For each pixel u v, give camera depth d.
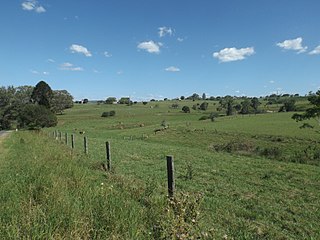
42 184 8.00
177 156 28.38
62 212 6.05
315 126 59.38
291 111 113.88
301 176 17.89
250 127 66.31
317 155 32.50
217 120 94.88
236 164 22.75
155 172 17.50
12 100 137.38
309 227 9.01
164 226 5.59
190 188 13.58
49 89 149.12
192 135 62.97
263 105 163.88
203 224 7.55
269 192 13.44
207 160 25.27
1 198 7.12
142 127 93.44
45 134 47.88
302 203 11.66
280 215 10.05
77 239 5.31
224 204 10.83
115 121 122.38
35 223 5.41
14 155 18.47
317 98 39.78
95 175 11.99
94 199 6.92
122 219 5.96
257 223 9.09
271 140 49.72
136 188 9.57
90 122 122.31
